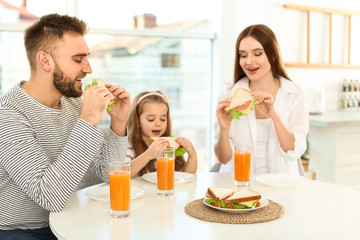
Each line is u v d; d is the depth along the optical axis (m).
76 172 1.24
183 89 3.30
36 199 1.22
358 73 3.75
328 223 1.11
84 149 1.26
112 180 1.15
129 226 1.08
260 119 2.07
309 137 3.21
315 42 3.43
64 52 1.36
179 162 2.09
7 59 2.69
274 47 2.01
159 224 1.10
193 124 3.38
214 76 3.35
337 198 1.36
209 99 3.40
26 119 1.34
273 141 2.02
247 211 1.18
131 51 3.06
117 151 1.60
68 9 2.80
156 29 3.09
